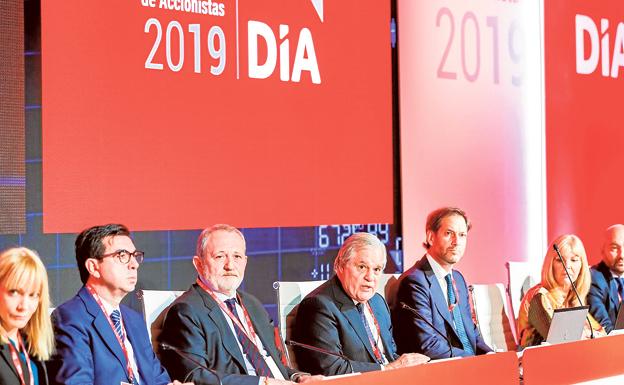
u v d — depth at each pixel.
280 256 5.62
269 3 5.53
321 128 5.79
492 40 6.85
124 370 3.62
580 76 7.41
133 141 4.92
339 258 4.46
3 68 4.46
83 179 4.74
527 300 5.25
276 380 3.79
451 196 6.55
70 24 4.69
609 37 7.63
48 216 4.63
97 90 4.79
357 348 4.36
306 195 5.70
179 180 5.11
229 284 4.10
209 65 5.25
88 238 3.69
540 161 7.13
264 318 4.25
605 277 6.11
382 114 6.11
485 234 6.76
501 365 3.57
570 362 3.81
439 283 5.03
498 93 6.88
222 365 3.96
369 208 6.03
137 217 4.94
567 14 7.34
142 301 4.05
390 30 6.20
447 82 6.55
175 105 5.09
